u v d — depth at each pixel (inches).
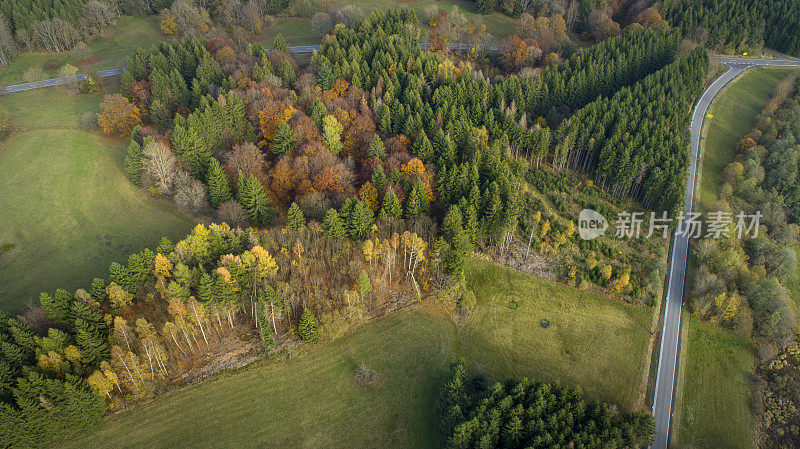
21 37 7032.5
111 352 3240.7
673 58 7047.2
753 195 5388.8
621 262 4707.2
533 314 4170.8
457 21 7829.7
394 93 5940.0
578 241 4849.9
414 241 4072.3
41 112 5954.7
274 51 6707.7
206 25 7726.4
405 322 4003.4
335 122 5196.9
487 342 3927.2
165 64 6156.5
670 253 4877.0
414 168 4690.0
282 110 5305.1
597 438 3029.0
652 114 5679.1
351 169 4953.3
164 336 3503.9
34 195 4874.5
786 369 4060.0
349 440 3302.2
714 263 4626.0
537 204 5196.9
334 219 4097.0
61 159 5270.7
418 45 7691.9
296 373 3609.7
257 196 4352.9
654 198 5206.7
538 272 4527.6
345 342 3828.7
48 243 4426.7
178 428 3262.8
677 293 4510.3
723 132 6446.9
